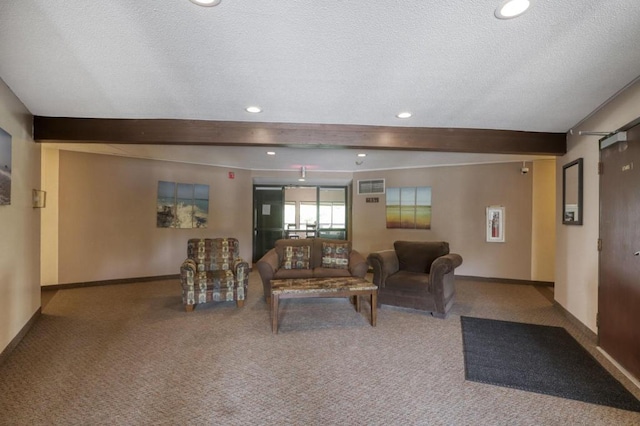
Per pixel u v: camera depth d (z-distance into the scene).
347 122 3.53
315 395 2.18
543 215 5.46
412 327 3.46
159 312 3.93
